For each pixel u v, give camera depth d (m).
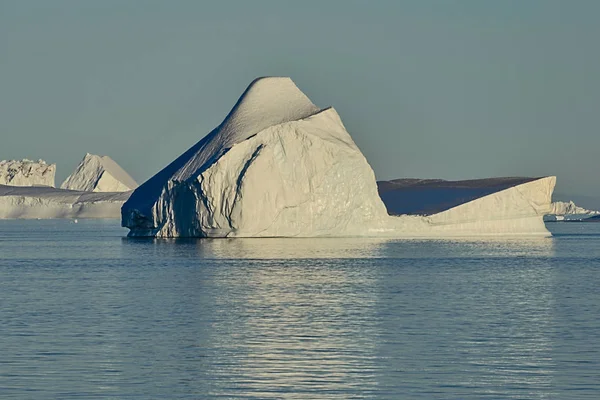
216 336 179.62
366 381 141.50
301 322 197.62
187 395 133.75
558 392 135.25
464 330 187.00
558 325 194.00
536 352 162.75
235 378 143.38
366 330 187.00
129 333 182.75
